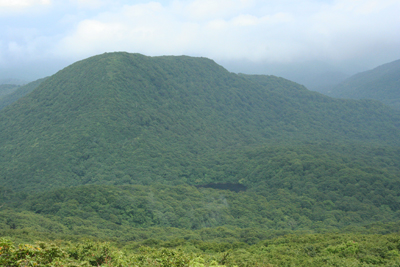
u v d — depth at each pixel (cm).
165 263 2369
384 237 4762
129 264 2439
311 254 4375
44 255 1878
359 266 3547
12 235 5581
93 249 2719
